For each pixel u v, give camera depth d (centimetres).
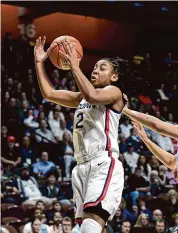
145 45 2245
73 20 2202
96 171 403
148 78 2012
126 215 1138
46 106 1546
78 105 430
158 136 1572
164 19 2186
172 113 1922
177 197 1177
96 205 392
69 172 1355
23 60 1784
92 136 409
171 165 482
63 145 1380
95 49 2233
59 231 941
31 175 1246
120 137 1450
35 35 2086
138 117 445
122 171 410
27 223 984
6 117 1441
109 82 420
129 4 2114
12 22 2059
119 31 2266
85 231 388
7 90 1593
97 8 2081
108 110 411
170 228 1037
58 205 1086
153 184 1303
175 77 2058
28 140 1332
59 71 1858
